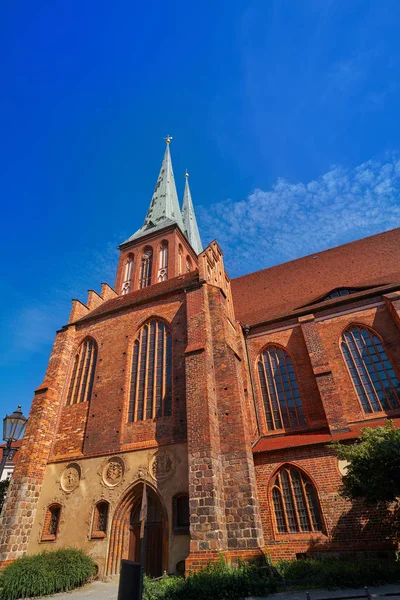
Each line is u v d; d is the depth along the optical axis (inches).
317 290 1262.3
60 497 837.8
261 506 741.9
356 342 1000.2
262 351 1111.0
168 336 969.5
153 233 1942.7
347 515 669.3
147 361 959.6
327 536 666.8
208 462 674.8
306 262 1444.4
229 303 1296.8
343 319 1041.5
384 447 529.3
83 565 678.5
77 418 959.6
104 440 868.0
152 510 753.6
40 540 794.8
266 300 1344.7
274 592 494.0
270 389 1039.6
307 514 706.8
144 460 786.2
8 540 768.9
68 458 887.7
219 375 823.1
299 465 751.7
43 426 940.0
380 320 991.6
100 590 620.1
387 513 641.6
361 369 960.9
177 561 653.3
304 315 1098.7
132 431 849.5
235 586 484.4
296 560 638.5
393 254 1243.2
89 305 1305.4
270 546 693.9
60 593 617.6
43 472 895.7
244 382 1013.2
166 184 2340.1
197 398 753.6
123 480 784.9
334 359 993.5
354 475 582.6
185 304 984.9
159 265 1812.3
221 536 614.5
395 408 882.1
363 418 885.2
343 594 445.4
